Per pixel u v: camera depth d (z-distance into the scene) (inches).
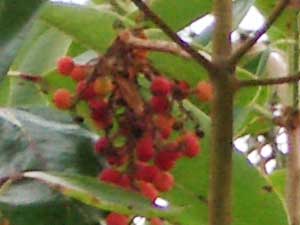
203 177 19.8
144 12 16.6
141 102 17.2
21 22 15.2
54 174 16.6
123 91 17.1
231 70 17.4
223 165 17.7
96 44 20.5
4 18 15.2
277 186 28.3
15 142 18.9
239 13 22.5
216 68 17.3
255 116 27.4
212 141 17.7
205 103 19.6
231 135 17.6
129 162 17.3
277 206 20.4
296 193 23.8
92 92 17.3
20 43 15.2
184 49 17.0
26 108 19.7
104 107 17.3
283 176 28.2
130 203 16.1
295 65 25.2
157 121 17.3
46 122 19.4
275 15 17.2
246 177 20.3
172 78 19.7
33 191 18.0
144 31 19.1
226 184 17.7
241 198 20.5
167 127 17.3
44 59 24.6
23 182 18.1
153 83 17.2
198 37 25.7
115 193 16.2
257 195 20.4
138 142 17.3
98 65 17.1
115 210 16.1
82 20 20.2
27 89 23.9
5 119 19.2
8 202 17.8
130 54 17.1
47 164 18.7
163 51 17.4
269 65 26.9
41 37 24.6
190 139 17.5
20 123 19.2
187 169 19.8
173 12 22.8
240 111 23.3
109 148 17.3
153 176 17.3
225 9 17.9
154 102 17.3
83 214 18.1
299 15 25.0
